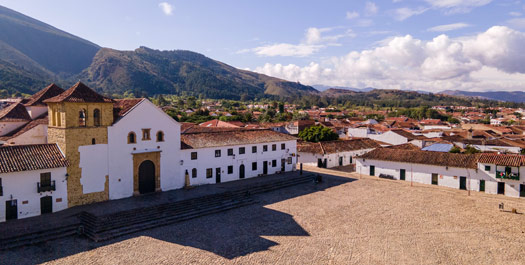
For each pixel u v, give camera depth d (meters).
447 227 32.97
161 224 32.59
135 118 39.81
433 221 34.66
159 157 42.19
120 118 38.75
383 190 47.56
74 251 26.55
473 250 27.75
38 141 43.19
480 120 195.38
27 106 45.66
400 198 43.38
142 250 27.06
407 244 28.89
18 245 26.89
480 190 46.72
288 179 52.09
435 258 26.28
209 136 50.56
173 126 43.41
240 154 51.72
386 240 29.70
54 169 33.78
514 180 43.66
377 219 35.22
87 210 34.31
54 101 35.22
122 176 39.12
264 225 33.22
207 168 47.66
